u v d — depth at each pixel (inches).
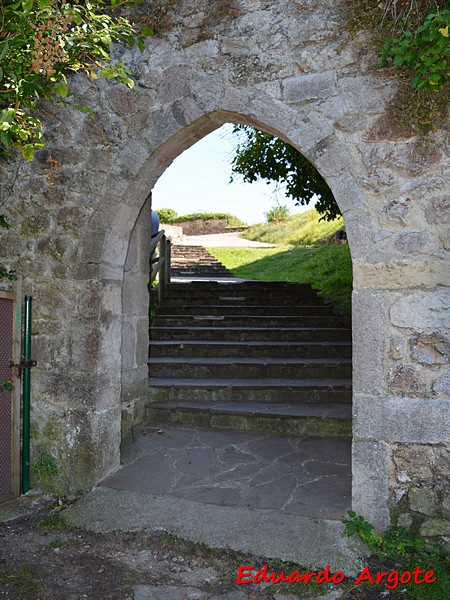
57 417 150.4
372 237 122.9
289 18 131.3
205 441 182.5
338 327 291.4
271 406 205.8
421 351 119.0
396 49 115.5
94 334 148.2
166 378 234.1
